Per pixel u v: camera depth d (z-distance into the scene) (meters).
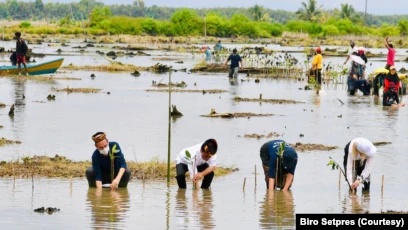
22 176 20.42
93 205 17.44
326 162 23.78
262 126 31.58
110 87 47.53
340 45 126.94
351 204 18.14
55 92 43.53
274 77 58.56
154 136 28.12
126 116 33.72
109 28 150.50
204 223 16.08
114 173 19.30
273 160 19.33
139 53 88.44
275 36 162.12
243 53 76.69
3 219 16.02
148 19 151.25
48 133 28.41
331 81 55.09
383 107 39.69
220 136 28.59
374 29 174.12
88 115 33.84
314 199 18.62
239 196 18.80
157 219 16.33
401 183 20.84
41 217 16.27
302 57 84.94
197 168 19.62
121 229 15.47
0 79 50.62
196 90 46.72
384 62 78.81
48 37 132.00
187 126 31.09
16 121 31.39
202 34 153.00
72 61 71.69
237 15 157.75
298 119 34.09
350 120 34.09
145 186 19.67
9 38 119.69
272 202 18.20
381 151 26.00
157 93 44.69
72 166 21.75
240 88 49.16
